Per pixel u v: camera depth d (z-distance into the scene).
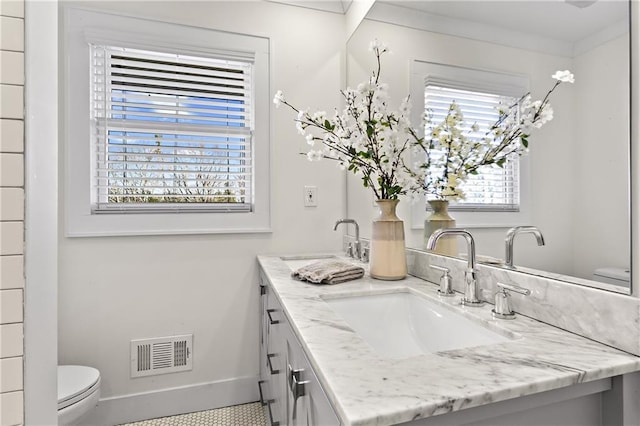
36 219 0.93
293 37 2.04
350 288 1.22
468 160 1.13
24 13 0.92
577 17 0.79
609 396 0.66
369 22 1.79
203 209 1.92
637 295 0.66
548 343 0.73
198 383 1.87
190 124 1.90
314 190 2.07
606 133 0.72
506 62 0.99
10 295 0.90
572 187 0.79
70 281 1.69
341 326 0.84
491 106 1.04
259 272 1.94
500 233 1.01
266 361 1.63
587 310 0.74
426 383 0.57
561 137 0.82
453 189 1.20
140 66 1.79
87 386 1.39
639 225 0.66
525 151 0.92
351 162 1.39
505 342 0.73
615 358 0.65
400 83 1.51
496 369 0.62
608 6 0.72
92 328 1.72
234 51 1.92
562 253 0.81
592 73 0.76
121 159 1.79
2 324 0.89
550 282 0.83
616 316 0.69
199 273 1.88
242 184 1.98
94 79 1.74
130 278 1.77
